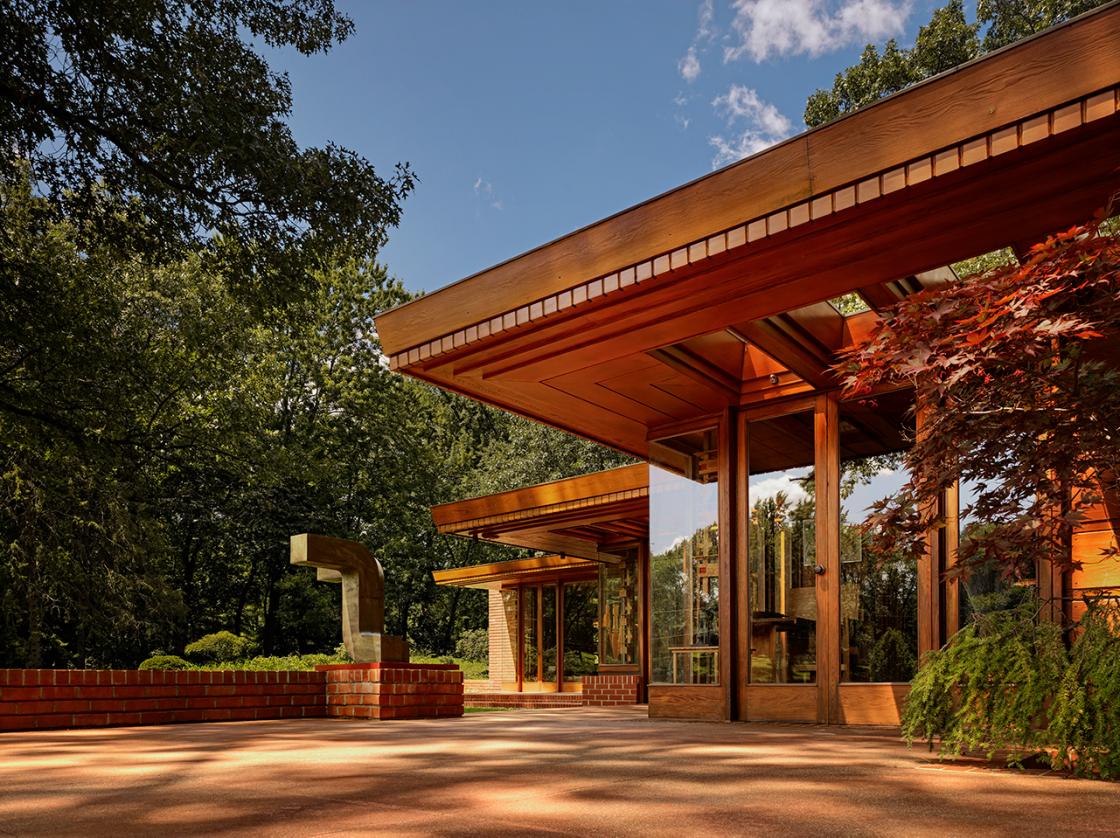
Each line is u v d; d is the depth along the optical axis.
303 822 2.30
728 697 7.53
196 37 12.37
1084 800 2.76
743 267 5.22
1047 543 4.16
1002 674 3.76
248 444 21.55
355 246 13.69
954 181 4.33
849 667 6.92
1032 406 3.84
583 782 3.15
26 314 13.99
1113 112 3.79
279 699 7.82
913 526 4.36
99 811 2.50
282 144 12.89
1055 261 3.57
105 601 19.64
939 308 3.87
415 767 3.67
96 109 12.02
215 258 13.29
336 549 8.26
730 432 7.96
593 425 8.47
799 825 2.28
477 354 6.64
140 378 16.83
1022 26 17.09
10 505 18.28
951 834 2.16
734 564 7.78
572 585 18.80
